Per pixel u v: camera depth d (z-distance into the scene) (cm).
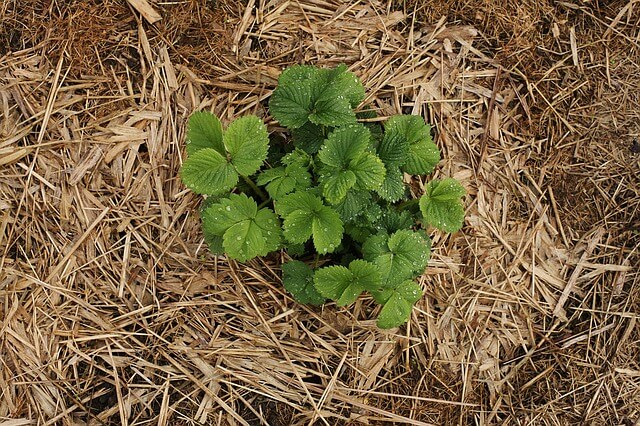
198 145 128
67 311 134
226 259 135
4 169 133
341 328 137
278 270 136
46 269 134
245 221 126
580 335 140
